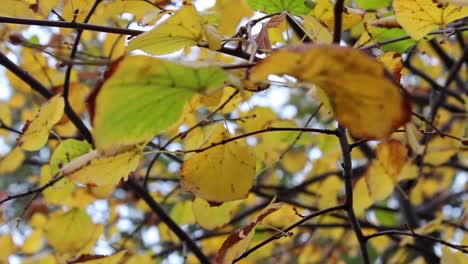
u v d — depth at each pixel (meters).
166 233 1.31
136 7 0.85
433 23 0.69
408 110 0.51
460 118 1.48
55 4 0.85
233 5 0.95
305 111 2.01
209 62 0.53
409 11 0.68
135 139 0.54
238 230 0.71
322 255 1.72
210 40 0.64
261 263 1.53
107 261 0.78
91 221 1.05
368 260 0.83
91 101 0.51
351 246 1.70
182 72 0.52
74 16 0.76
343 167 0.75
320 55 0.49
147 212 1.43
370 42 0.81
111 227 1.49
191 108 0.74
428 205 1.65
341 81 0.51
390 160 0.97
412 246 1.22
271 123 0.97
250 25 0.69
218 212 0.91
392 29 0.79
